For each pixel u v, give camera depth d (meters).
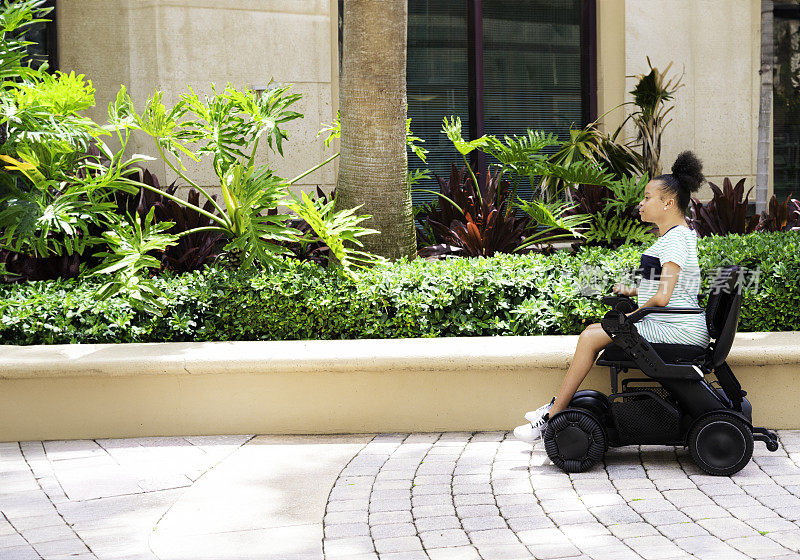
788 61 10.02
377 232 5.64
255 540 3.57
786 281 5.42
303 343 5.34
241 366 5.01
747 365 4.92
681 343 4.38
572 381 4.50
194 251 6.54
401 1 6.18
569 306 5.50
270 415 5.11
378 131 6.20
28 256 6.50
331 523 3.74
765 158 8.47
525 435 4.52
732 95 9.63
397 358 4.99
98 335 5.48
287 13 8.53
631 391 4.52
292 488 4.20
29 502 4.03
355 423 5.12
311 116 8.67
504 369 5.06
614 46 9.50
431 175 9.48
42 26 8.48
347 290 5.52
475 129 9.49
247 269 5.80
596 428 4.34
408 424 5.13
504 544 3.49
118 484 4.27
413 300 5.46
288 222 7.45
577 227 7.58
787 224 7.52
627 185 7.19
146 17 8.23
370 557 3.38
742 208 7.20
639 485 4.17
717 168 9.65
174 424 5.10
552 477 4.32
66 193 5.93
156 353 5.10
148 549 3.48
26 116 5.73
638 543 3.47
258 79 8.48
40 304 5.54
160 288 5.61
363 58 6.16
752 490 4.06
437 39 9.41
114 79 8.40
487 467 4.48
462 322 5.52
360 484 4.24
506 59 9.55
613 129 9.53
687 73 9.51
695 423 4.29
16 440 5.04
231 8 8.37
